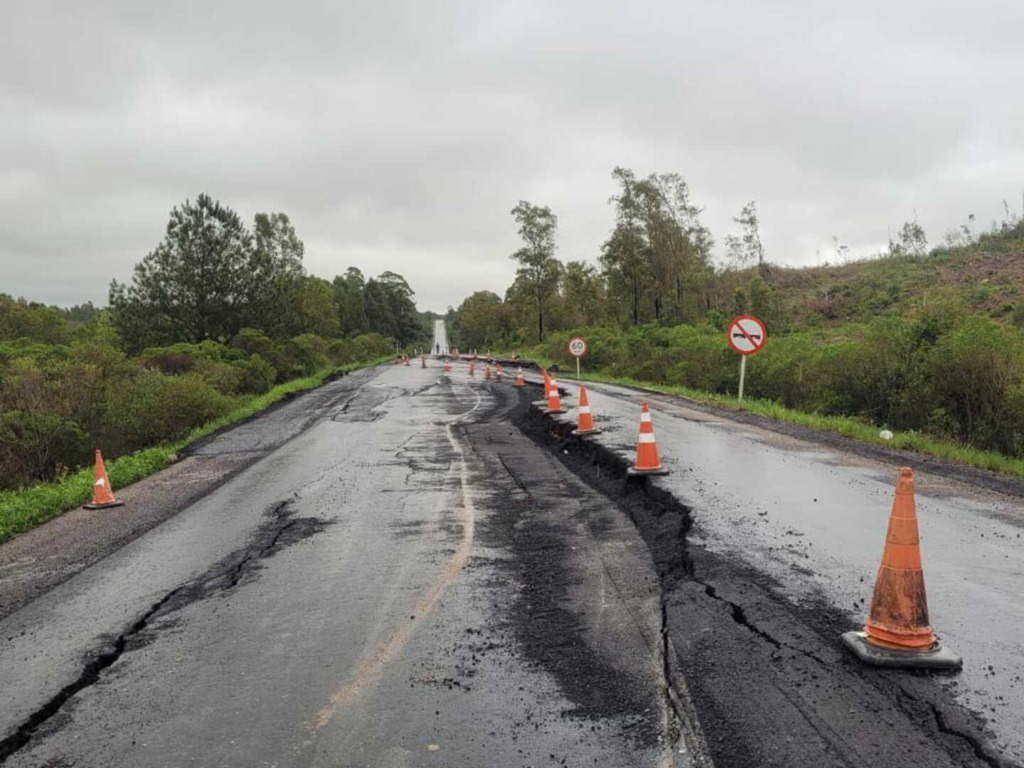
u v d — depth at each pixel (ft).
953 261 150.20
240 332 116.37
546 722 11.13
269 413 70.28
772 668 12.31
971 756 9.48
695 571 17.69
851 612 14.58
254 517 26.66
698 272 169.37
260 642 14.84
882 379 49.32
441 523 24.64
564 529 23.44
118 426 59.41
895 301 129.39
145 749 10.86
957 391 42.78
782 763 9.55
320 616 16.20
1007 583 16.05
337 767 10.13
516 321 306.55
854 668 12.16
